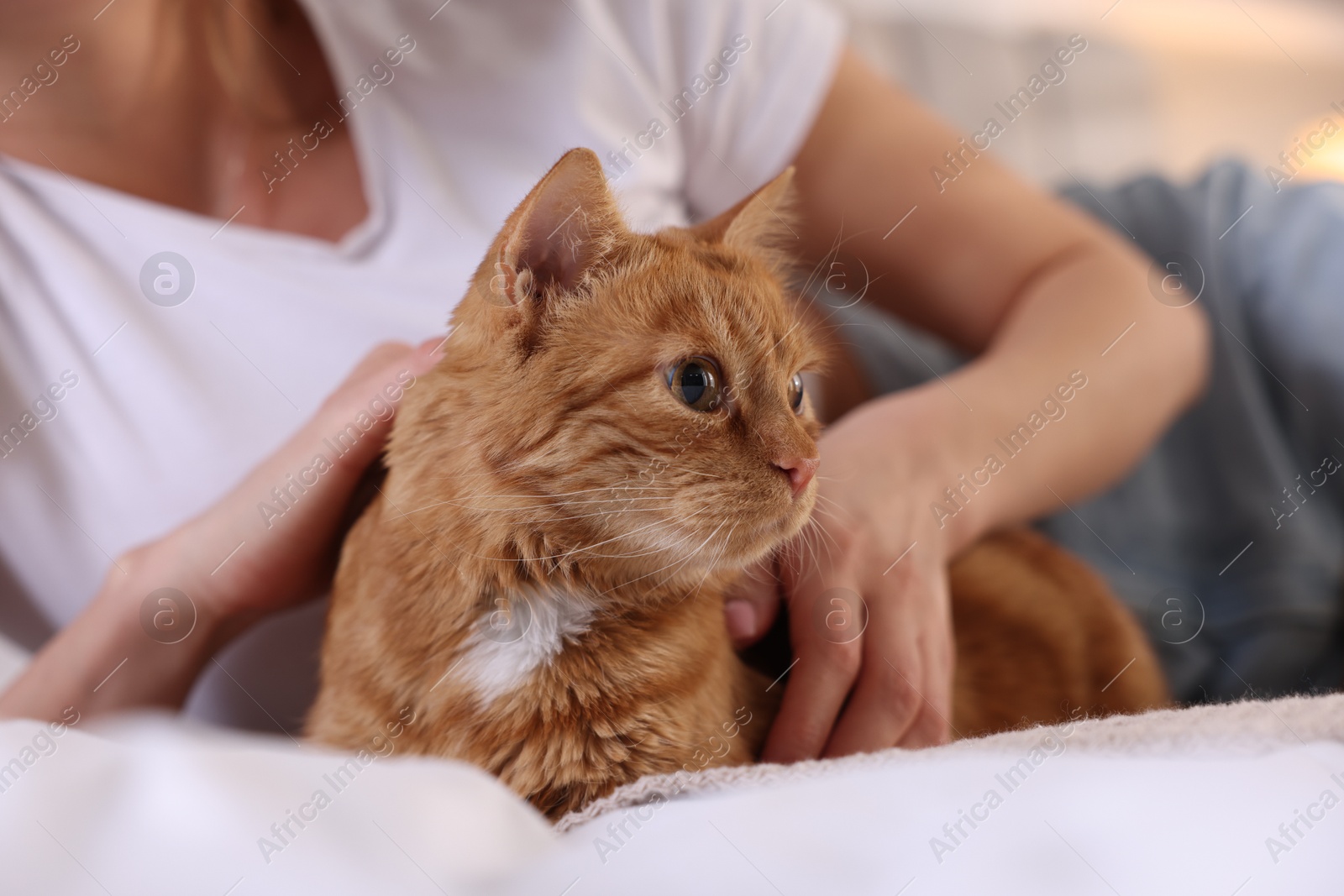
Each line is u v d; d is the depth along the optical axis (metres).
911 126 2.02
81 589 1.49
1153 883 0.57
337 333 1.42
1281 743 0.72
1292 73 3.14
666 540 1.07
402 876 0.57
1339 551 2.03
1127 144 3.07
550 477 1.04
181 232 1.44
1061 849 0.59
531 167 1.55
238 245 1.45
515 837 0.67
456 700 1.02
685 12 1.78
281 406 1.43
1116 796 0.64
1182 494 2.18
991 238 1.93
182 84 1.58
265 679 1.32
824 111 1.96
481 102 1.56
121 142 1.56
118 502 1.46
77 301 1.43
